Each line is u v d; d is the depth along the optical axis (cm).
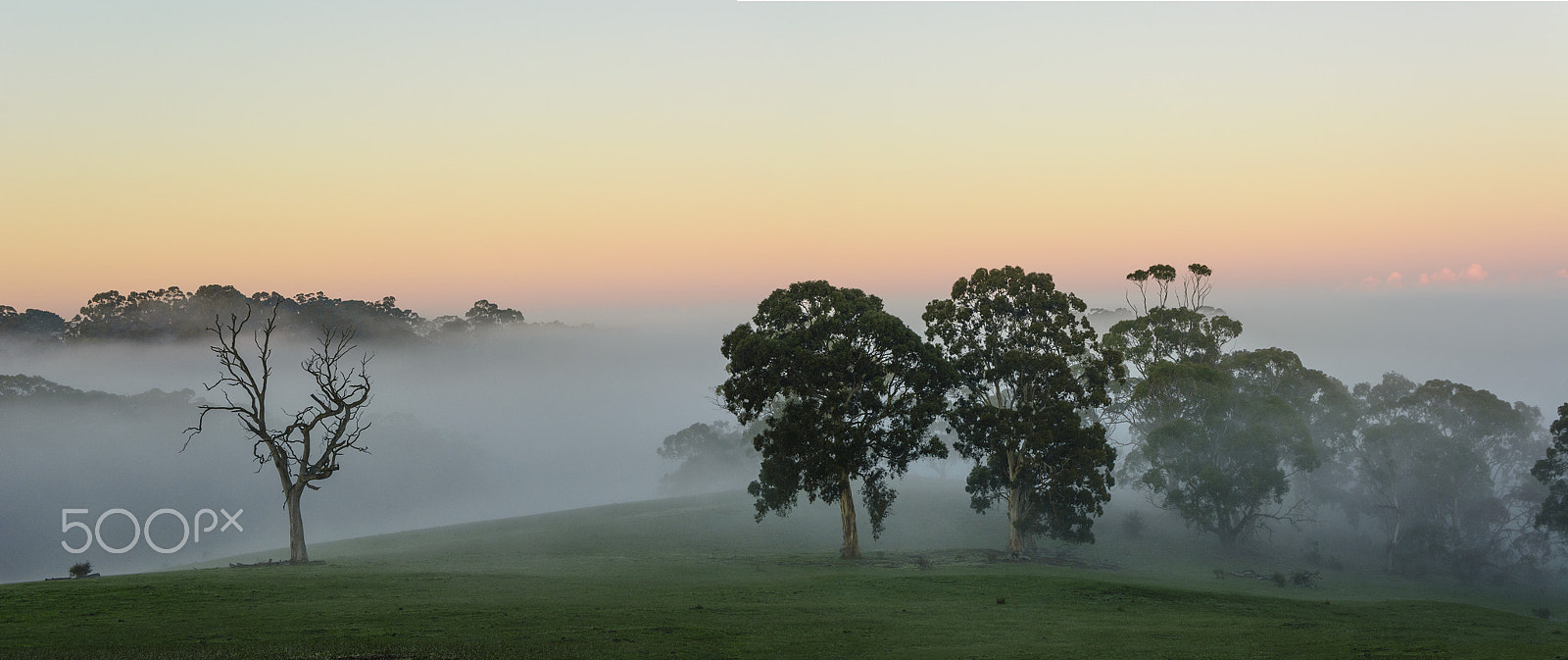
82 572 4400
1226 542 7988
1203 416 8194
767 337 6166
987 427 6662
